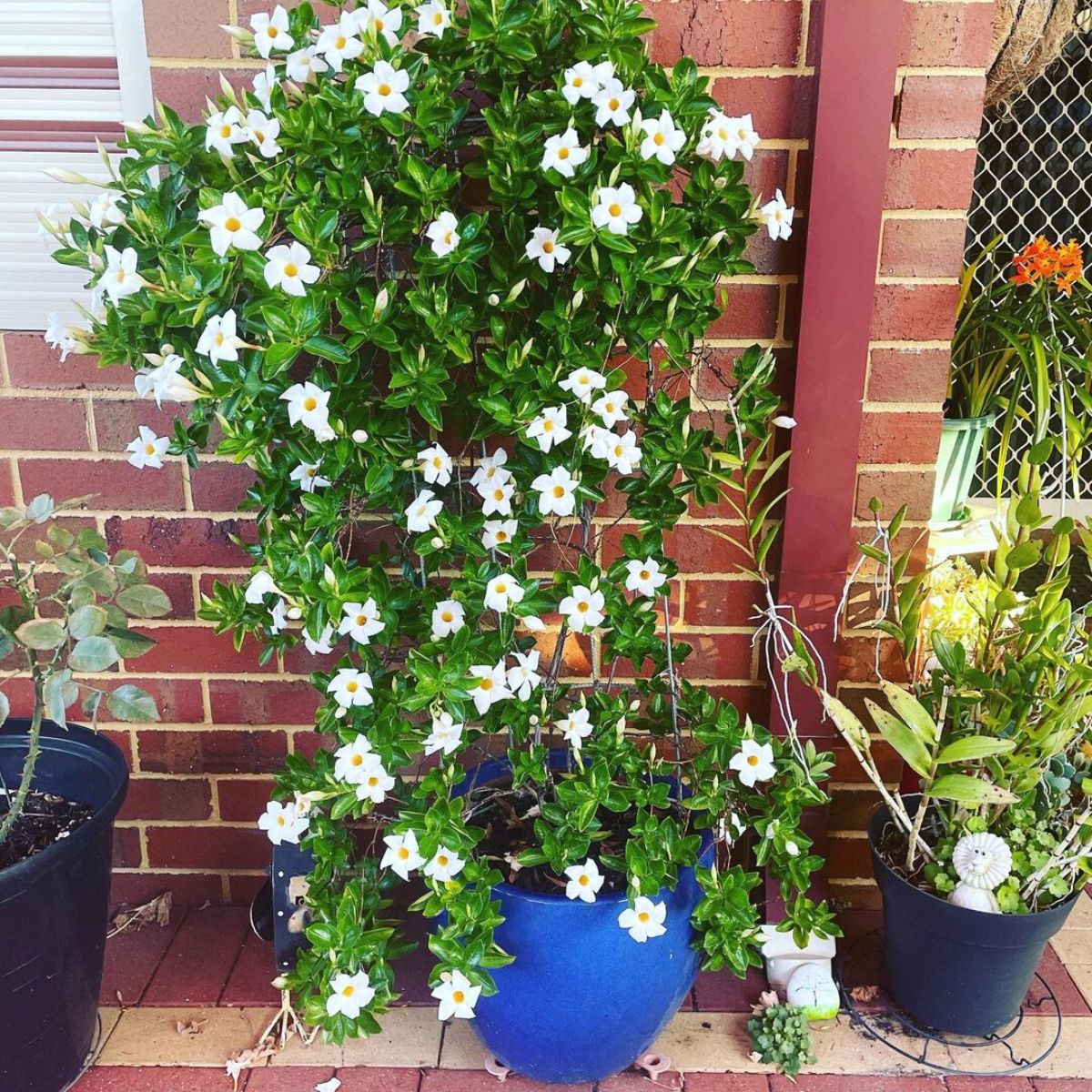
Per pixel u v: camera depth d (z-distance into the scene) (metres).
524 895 1.50
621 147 1.32
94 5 1.71
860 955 1.96
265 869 2.10
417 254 1.35
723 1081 1.70
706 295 1.48
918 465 1.86
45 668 1.94
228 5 1.68
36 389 1.86
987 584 1.72
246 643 1.96
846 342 1.74
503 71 1.36
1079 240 2.58
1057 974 1.92
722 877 1.56
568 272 1.46
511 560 1.67
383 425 1.48
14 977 1.53
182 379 1.31
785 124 1.71
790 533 1.83
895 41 1.61
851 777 1.99
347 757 1.45
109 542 1.93
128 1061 1.74
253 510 1.80
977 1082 1.69
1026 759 1.68
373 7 1.29
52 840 1.68
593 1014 1.55
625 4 1.33
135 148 1.42
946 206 1.73
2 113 1.77
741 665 1.96
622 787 1.55
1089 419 2.19
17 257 1.83
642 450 1.56
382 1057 1.75
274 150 1.32
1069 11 1.95
